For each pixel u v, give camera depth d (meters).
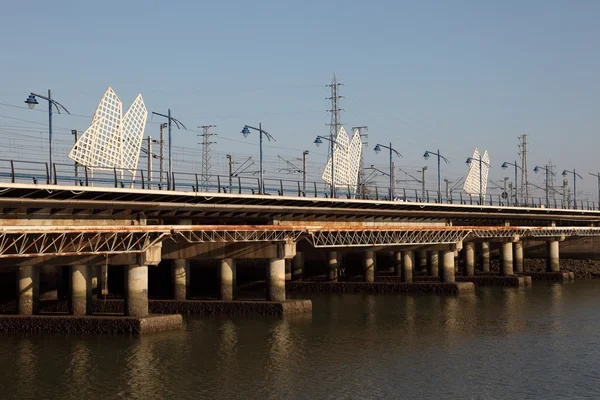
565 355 64.44
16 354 62.91
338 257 129.00
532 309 91.00
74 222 69.88
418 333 73.69
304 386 54.28
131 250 68.81
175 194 72.69
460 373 58.19
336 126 138.88
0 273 85.00
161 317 72.56
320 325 77.44
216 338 69.81
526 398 52.09
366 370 58.78
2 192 60.28
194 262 113.25
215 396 51.88
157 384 54.59
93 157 76.88
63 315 73.38
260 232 83.00
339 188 116.31
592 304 95.94
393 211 106.50
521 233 128.00
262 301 84.88
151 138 93.69
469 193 133.12
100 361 60.62
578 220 158.75
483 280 123.50
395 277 125.88
